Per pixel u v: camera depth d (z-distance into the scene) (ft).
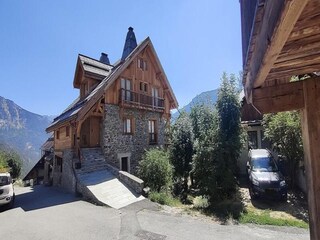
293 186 42.27
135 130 61.82
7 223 28.27
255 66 7.48
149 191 40.47
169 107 76.38
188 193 44.73
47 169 78.69
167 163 46.52
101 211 31.50
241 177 52.44
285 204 34.94
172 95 75.41
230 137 40.55
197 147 42.24
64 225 26.55
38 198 43.55
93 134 55.77
